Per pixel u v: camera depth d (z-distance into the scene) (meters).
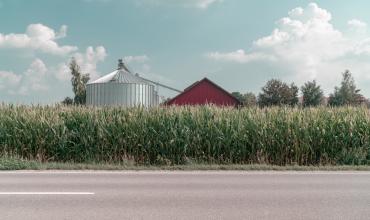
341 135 15.24
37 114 16.06
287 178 10.45
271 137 15.19
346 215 6.29
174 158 15.23
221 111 16.42
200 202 7.21
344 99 50.84
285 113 16.20
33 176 10.69
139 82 28.38
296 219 6.04
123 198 7.55
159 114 15.88
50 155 15.66
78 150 15.47
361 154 14.83
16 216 6.13
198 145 15.24
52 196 7.71
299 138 15.19
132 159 15.23
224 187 8.90
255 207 6.83
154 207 6.79
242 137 15.15
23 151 15.61
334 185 9.23
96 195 7.84
